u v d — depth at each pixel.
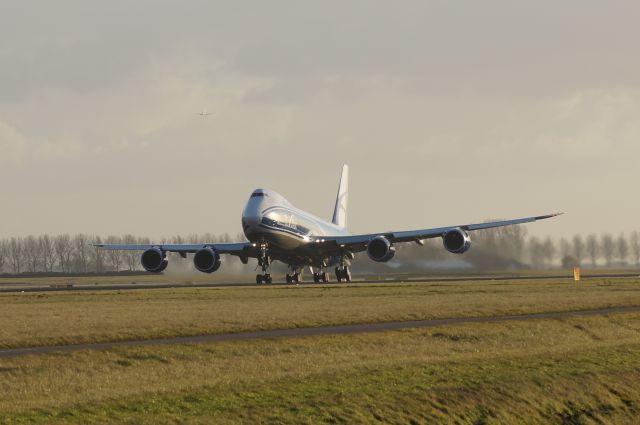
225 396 69.31
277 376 77.31
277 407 68.06
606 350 99.88
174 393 69.00
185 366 81.44
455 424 72.94
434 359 89.31
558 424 78.62
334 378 77.44
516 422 76.62
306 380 76.19
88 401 65.50
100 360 81.75
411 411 72.44
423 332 105.00
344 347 94.25
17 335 92.88
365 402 71.69
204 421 63.34
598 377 88.06
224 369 81.06
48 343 89.31
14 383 72.50
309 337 97.12
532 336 109.25
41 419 60.34
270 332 102.00
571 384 85.19
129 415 62.75
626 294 163.00
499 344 103.25
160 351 86.06
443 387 78.00
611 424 81.25
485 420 75.00
